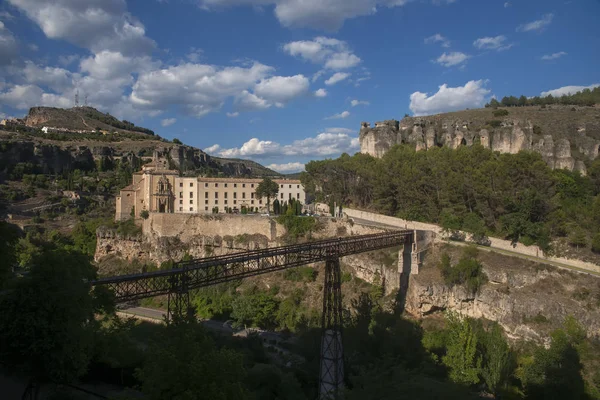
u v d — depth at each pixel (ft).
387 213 315.78
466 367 160.15
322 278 273.95
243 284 285.02
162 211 372.17
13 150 519.60
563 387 142.72
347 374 159.84
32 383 86.02
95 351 108.37
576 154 353.51
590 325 177.78
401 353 176.65
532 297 192.44
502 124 396.98
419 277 225.56
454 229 251.39
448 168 284.20
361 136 458.91
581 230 226.17
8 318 77.41
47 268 81.66
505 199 245.45
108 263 346.54
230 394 74.33
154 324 233.35
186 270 123.13
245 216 321.73
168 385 70.85
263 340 222.69
